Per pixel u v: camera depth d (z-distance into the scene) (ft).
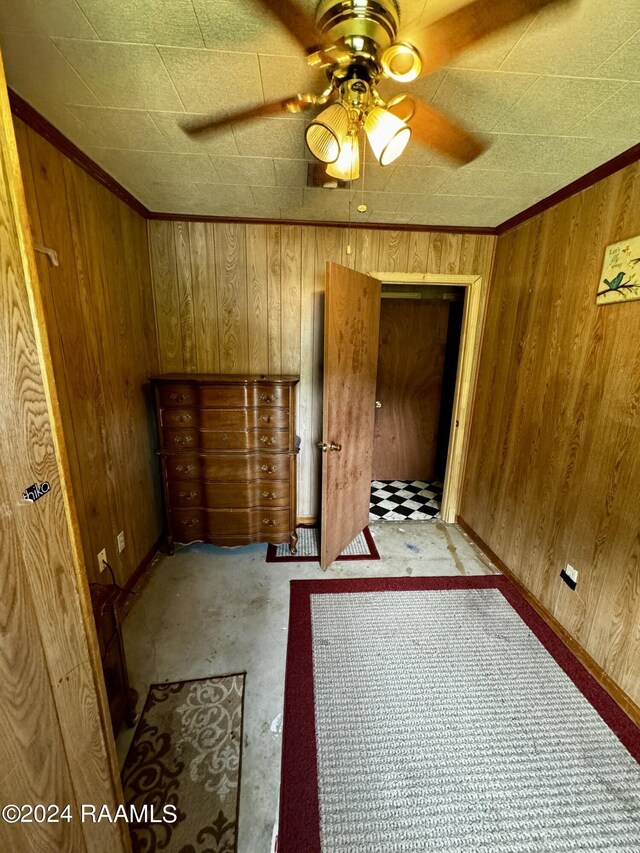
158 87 4.09
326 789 4.06
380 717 4.86
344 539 8.71
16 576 2.02
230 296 8.61
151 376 7.86
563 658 5.85
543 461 6.81
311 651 5.88
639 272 4.91
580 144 5.01
